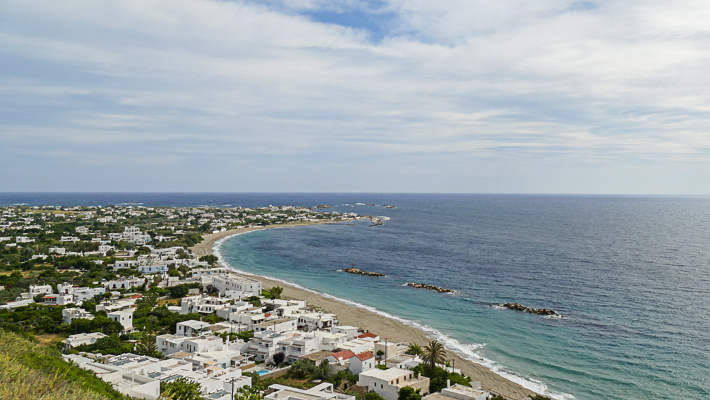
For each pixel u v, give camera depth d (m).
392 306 164.25
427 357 95.44
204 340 106.81
